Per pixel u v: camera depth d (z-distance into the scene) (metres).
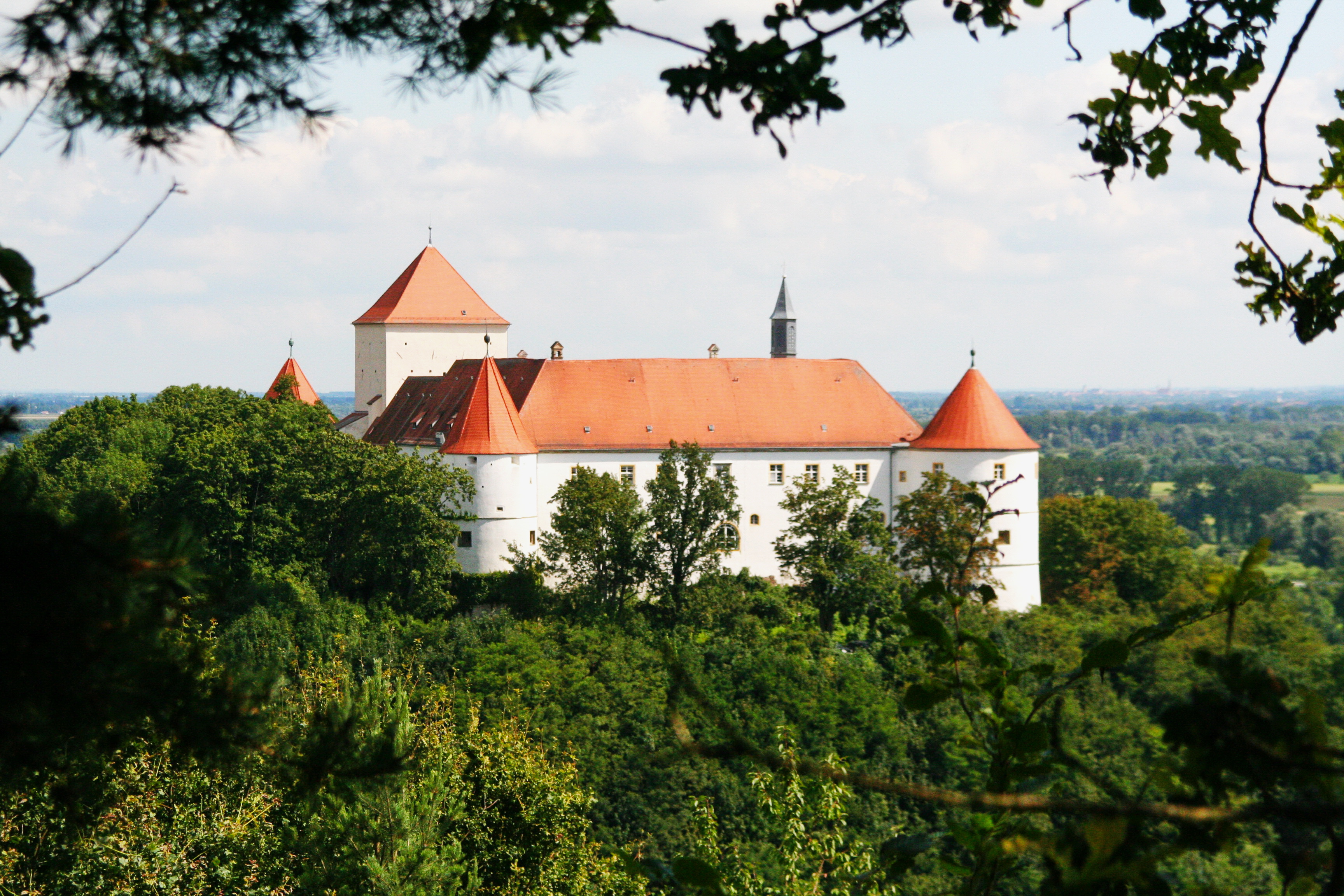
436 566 137.62
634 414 153.00
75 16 10.63
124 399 172.88
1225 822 6.73
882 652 125.75
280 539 136.00
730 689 118.06
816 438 154.12
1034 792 10.06
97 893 31.47
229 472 135.75
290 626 121.75
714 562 139.88
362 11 10.73
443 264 184.00
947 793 6.77
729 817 99.50
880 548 143.00
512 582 141.12
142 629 10.08
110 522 9.89
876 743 103.44
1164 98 13.51
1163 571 156.62
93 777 13.21
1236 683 7.18
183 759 12.25
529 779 57.84
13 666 9.42
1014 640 90.94
